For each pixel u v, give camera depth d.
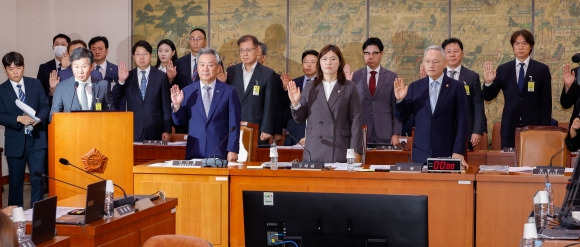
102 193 3.87
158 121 8.28
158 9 10.23
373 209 2.89
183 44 10.22
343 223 2.91
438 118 6.11
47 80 9.07
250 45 7.89
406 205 2.86
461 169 5.27
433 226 5.26
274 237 2.99
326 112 5.79
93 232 3.64
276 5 10.05
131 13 10.29
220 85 6.10
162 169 5.59
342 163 5.73
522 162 6.64
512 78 7.90
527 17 9.60
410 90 6.26
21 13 10.30
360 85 8.10
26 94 7.72
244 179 5.50
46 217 3.37
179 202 5.59
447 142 6.11
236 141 5.96
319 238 2.94
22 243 3.17
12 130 7.69
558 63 9.55
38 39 10.28
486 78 7.44
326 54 5.75
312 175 5.37
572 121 4.95
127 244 3.98
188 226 5.58
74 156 5.66
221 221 5.53
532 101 7.85
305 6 10.00
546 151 6.59
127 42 10.27
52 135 5.71
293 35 10.03
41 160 7.68
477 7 9.69
